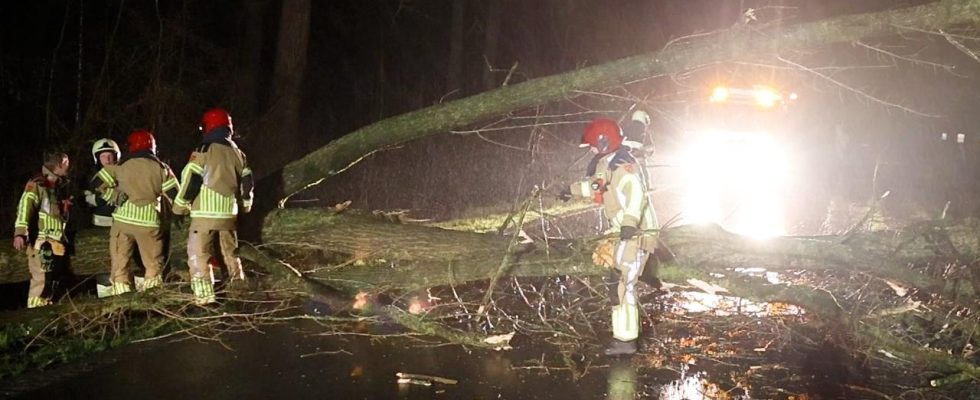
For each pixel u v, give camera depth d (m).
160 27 14.30
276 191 8.44
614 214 6.50
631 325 6.52
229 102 15.86
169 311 7.15
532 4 26.61
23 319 6.63
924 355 6.16
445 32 25.22
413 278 7.57
